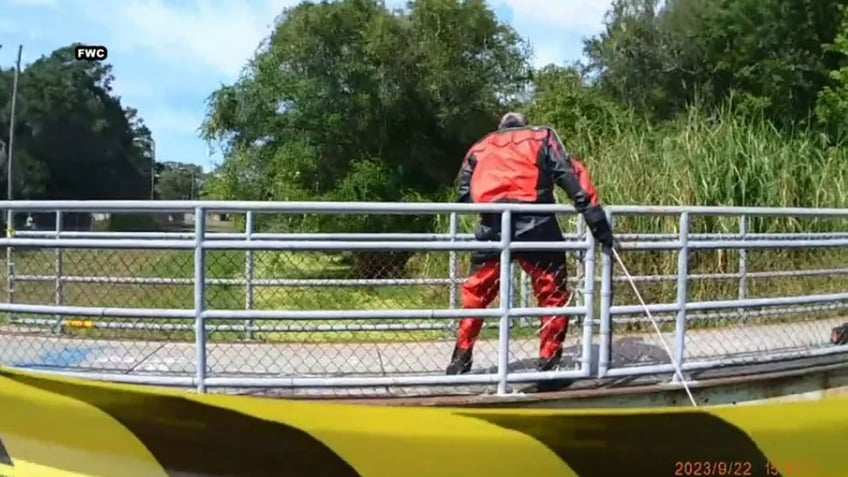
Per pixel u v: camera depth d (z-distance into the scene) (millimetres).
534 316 4512
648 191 10156
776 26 30391
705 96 34281
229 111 23781
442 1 26578
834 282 8461
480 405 4227
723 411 3701
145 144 63750
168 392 3498
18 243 4152
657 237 6566
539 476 3549
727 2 33812
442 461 3516
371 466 3504
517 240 4621
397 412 3488
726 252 8445
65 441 3607
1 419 3633
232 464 3537
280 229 16922
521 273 6453
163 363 5043
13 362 4977
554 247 4488
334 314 4168
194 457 3549
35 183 52031
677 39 36812
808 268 8281
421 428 3498
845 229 9883
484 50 27500
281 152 23109
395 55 25672
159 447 3557
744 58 32438
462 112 26703
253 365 5066
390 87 25594
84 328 5645
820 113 18281
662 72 37906
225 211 4191
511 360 5270
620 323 6406
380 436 3494
